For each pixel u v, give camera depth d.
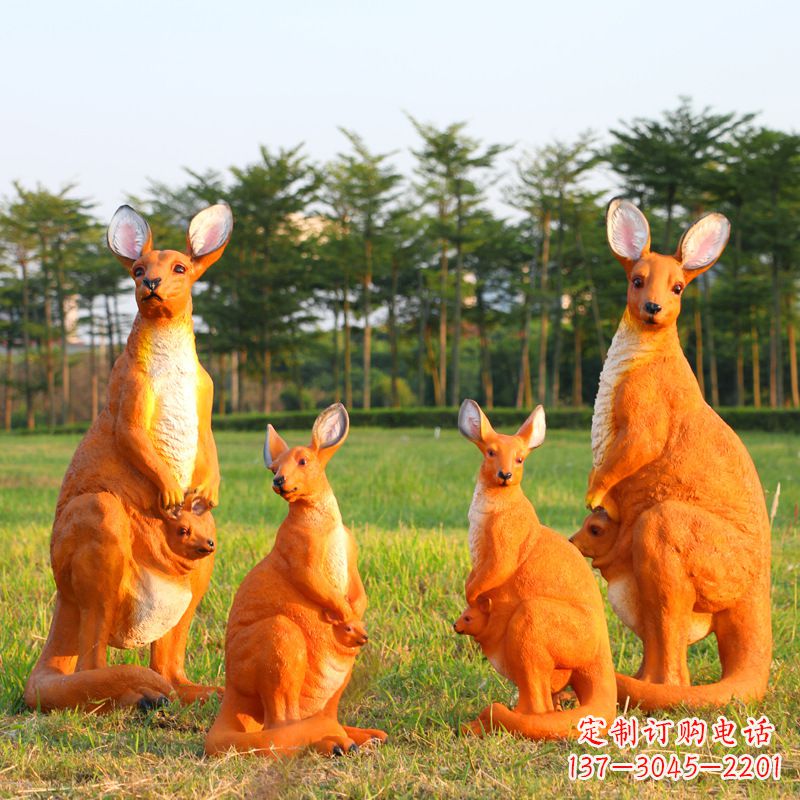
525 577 4.77
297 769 4.19
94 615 5.30
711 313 43.97
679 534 5.21
